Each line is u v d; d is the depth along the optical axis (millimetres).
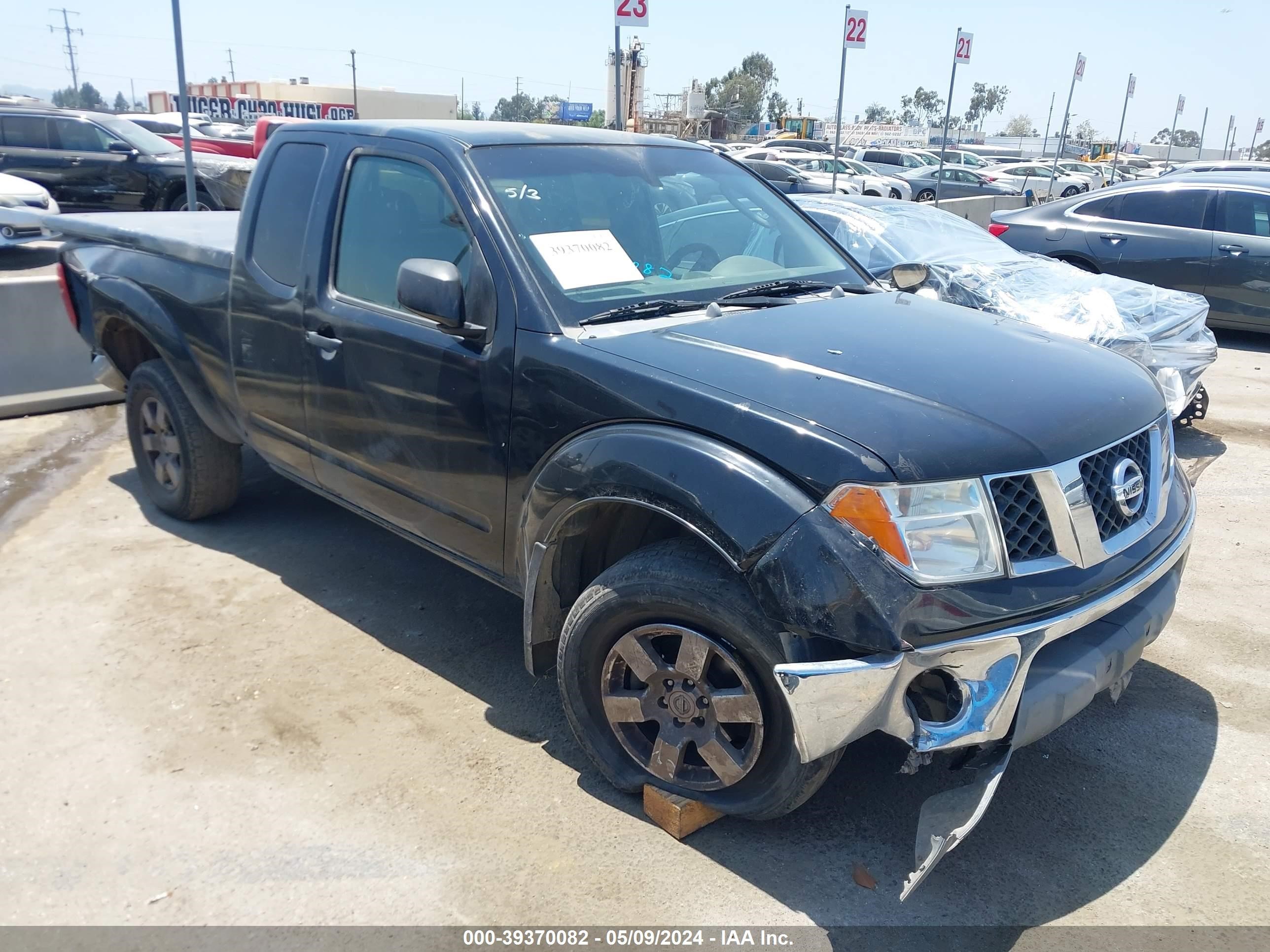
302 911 2520
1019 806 2971
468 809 2904
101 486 5445
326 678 3580
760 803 2650
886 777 3068
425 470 3342
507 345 3000
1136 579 2615
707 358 2740
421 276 2994
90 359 6789
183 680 3531
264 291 3895
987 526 2363
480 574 3369
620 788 2930
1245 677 3732
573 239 3236
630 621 2738
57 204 12758
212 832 2785
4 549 4594
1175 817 2932
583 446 2746
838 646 2361
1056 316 5934
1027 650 2363
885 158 33594
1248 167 18562
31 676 3533
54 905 2525
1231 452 6566
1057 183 31172
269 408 4023
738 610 2461
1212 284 9789
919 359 2807
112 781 2988
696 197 3807
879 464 2322
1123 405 2791
